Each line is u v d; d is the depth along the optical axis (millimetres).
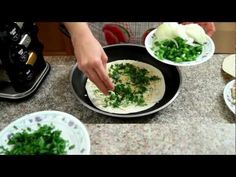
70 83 815
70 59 929
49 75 861
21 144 555
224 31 931
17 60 710
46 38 1305
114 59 948
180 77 812
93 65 765
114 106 779
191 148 507
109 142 546
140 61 938
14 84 751
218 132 530
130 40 1105
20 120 611
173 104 760
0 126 701
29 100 782
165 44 900
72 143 552
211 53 861
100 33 1104
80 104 774
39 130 581
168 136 539
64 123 600
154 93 823
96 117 735
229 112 724
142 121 721
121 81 867
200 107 745
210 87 805
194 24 927
